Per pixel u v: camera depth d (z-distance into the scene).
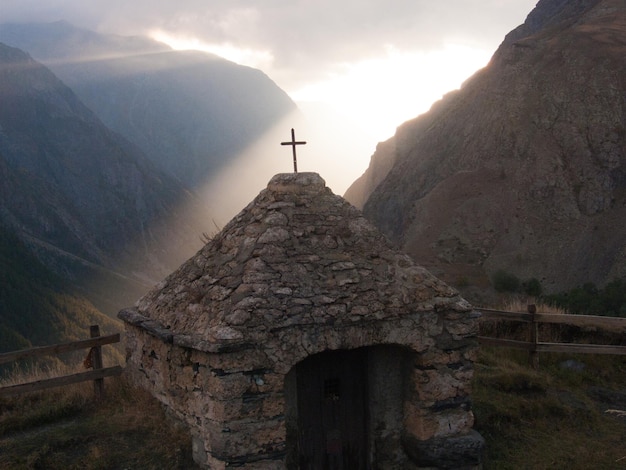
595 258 57.94
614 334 10.84
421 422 7.22
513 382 9.09
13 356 8.29
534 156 69.19
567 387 9.49
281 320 6.56
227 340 6.29
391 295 7.13
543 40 80.94
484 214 67.56
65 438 7.48
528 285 56.38
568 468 7.31
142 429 7.65
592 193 63.53
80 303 68.00
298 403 7.15
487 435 8.01
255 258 6.96
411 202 79.50
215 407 6.42
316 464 7.23
